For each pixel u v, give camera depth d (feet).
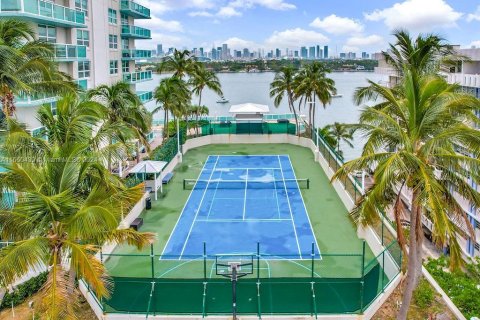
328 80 193.98
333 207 114.01
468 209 131.85
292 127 191.62
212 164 158.61
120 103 108.37
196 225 103.30
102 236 51.62
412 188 55.42
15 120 69.82
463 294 68.80
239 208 114.32
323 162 149.48
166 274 77.56
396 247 73.05
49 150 54.75
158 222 104.99
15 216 48.39
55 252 48.16
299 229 100.27
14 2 101.91
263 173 146.41
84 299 67.51
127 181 105.91
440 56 96.73
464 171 53.42
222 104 451.94
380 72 232.73
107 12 166.09
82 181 53.83
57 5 118.32
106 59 164.66
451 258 52.24
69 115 69.41
